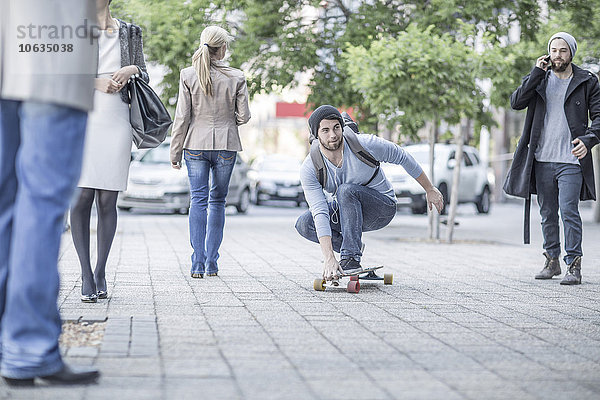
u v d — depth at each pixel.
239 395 4.48
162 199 24.94
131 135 7.99
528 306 8.12
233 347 5.74
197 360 5.30
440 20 18.83
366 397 4.50
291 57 20.08
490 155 49.81
